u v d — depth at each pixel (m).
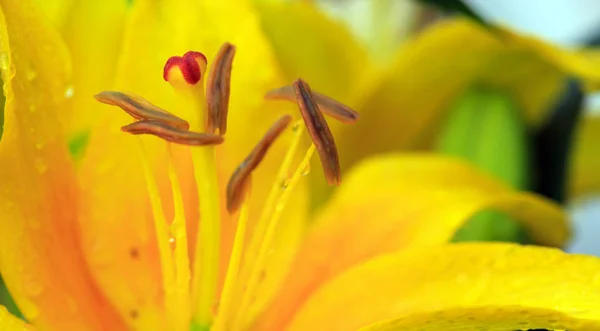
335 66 0.39
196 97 0.32
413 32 0.43
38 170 0.31
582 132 0.43
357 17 0.43
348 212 0.35
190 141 0.31
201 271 0.33
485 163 0.38
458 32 0.37
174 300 0.32
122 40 0.34
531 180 0.39
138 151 0.33
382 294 0.32
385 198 0.35
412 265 0.32
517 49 0.38
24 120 0.31
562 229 0.36
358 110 0.39
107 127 0.33
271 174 0.34
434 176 0.36
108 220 0.33
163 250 0.32
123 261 0.33
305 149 0.37
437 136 0.40
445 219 0.34
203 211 0.32
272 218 0.33
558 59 0.36
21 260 0.31
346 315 0.32
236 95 0.34
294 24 0.38
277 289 0.34
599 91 0.37
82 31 0.34
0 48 0.30
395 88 0.38
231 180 0.32
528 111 0.39
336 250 0.35
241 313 0.33
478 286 0.31
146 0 0.33
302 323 0.33
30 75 0.31
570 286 0.31
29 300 0.31
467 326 0.29
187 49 0.34
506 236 0.37
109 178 0.33
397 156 0.36
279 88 0.33
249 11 0.34
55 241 0.31
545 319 0.29
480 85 0.39
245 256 0.34
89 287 0.32
